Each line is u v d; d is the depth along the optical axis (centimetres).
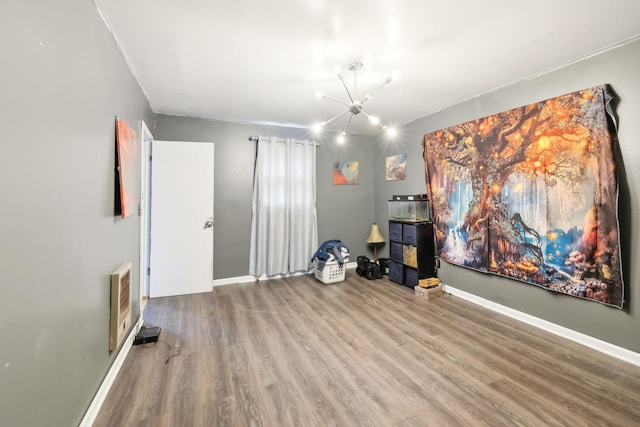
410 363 208
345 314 297
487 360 211
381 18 179
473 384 184
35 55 103
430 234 372
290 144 430
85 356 147
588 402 167
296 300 338
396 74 210
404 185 432
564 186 238
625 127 208
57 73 119
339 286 390
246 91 295
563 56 228
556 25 187
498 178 290
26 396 98
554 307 251
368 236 504
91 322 155
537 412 159
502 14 175
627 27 189
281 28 188
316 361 211
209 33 193
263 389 180
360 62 235
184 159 360
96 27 162
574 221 232
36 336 104
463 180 329
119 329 191
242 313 301
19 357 95
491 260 300
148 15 173
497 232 293
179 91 294
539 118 254
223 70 248
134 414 158
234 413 159
